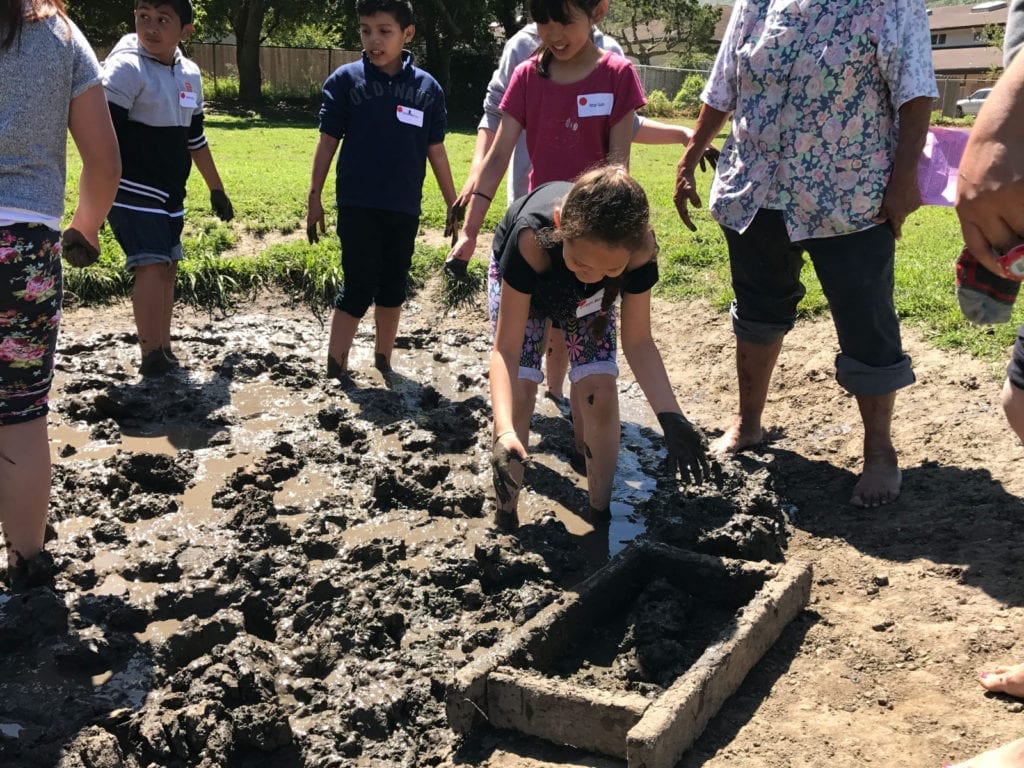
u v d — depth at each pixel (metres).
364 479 4.54
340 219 5.58
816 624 3.31
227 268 7.33
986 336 5.43
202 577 3.59
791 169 3.94
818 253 4.01
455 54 33.03
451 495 4.26
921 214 10.07
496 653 2.94
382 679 3.10
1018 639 3.09
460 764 2.74
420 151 5.61
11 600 3.33
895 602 3.41
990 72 42.84
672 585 3.52
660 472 4.79
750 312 4.47
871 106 3.78
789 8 3.84
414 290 7.52
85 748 2.62
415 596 3.56
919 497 4.13
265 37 33.28
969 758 2.60
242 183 10.74
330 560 3.78
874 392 4.04
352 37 33.38
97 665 3.07
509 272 3.51
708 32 52.38
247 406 5.43
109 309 6.98
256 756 2.82
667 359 6.29
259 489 4.30
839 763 2.61
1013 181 2.06
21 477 3.37
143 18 5.30
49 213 3.12
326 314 7.16
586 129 4.45
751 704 2.89
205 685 2.94
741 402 4.79
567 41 4.27
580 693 2.71
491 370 3.53
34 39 3.02
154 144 5.44
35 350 3.23
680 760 2.63
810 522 4.12
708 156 4.71
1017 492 4.02
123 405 5.14
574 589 3.32
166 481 4.38
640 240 3.11
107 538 3.87
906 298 6.06
